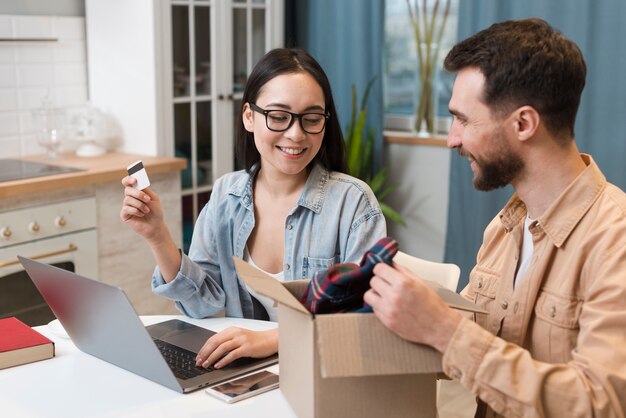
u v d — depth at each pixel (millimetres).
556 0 3420
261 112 1822
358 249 1873
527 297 1373
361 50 4020
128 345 1488
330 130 1948
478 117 1307
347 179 1950
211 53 3781
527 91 1260
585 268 1287
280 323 1397
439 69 4035
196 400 1414
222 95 3850
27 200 2957
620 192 1320
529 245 1438
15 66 3482
